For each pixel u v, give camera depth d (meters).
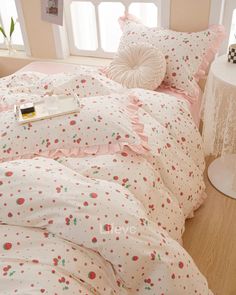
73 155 1.23
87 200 0.96
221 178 1.92
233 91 1.52
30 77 1.86
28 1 2.35
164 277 0.97
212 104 1.67
